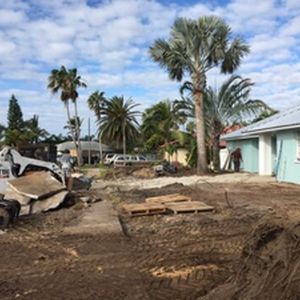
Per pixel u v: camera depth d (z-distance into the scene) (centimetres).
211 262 742
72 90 6175
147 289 616
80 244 888
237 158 3200
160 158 4953
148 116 5516
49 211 1289
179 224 1078
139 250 834
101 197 1612
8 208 1071
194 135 3591
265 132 2447
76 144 6378
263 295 459
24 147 1672
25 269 722
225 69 2994
